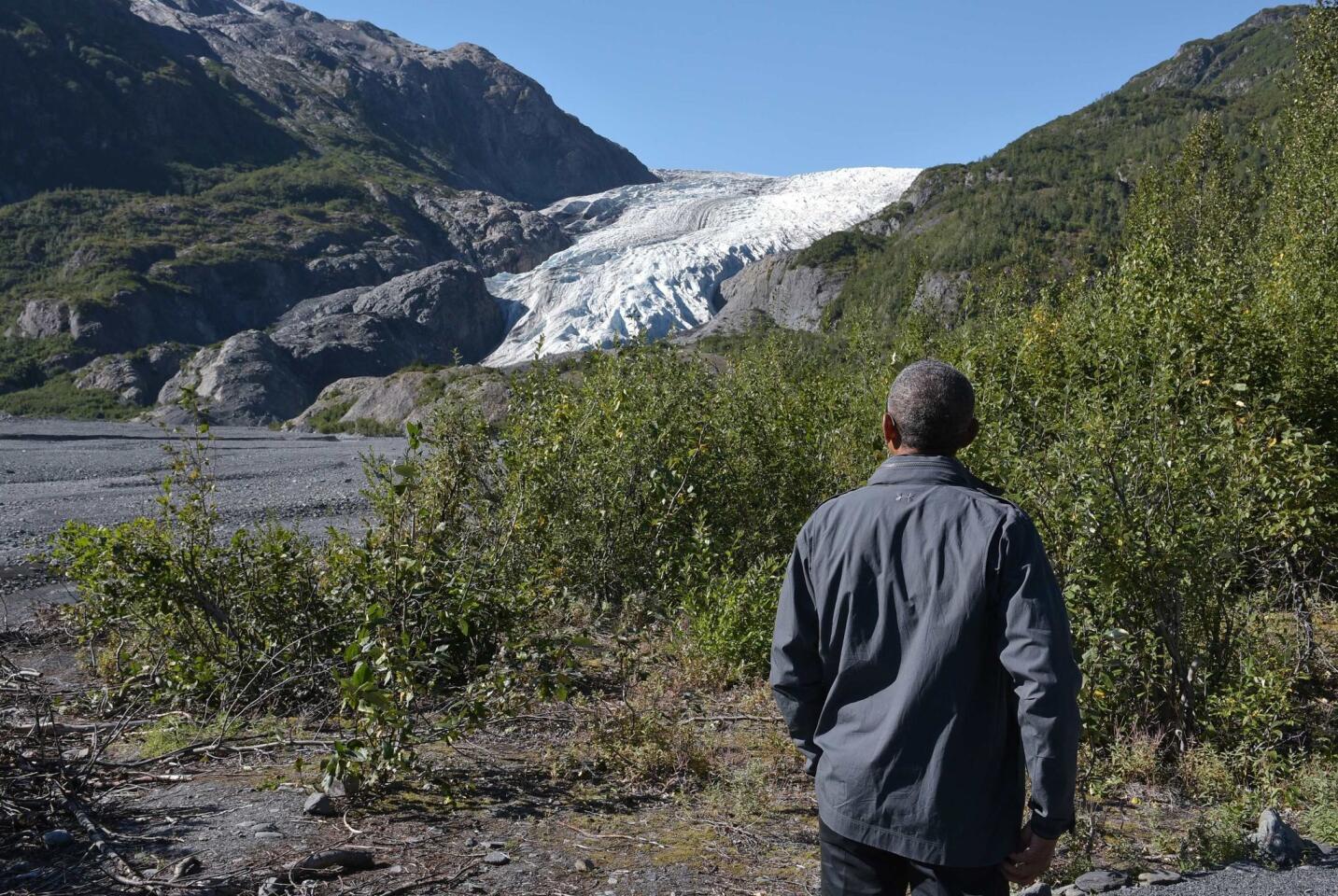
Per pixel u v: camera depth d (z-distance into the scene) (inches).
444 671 212.5
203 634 237.5
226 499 656.4
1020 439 262.8
